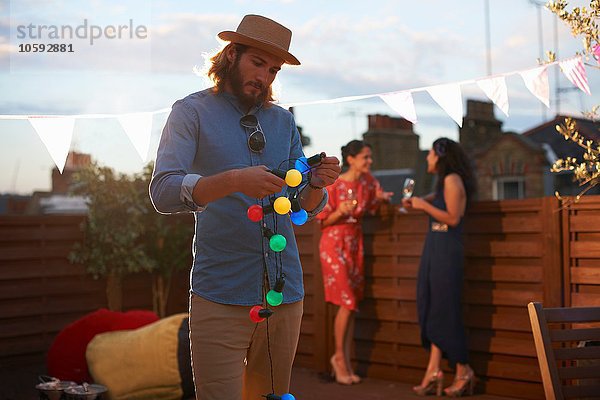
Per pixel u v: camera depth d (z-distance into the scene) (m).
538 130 18.88
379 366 5.73
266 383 2.56
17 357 6.35
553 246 4.78
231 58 2.48
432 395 5.14
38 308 6.43
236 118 2.50
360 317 5.79
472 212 5.16
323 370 5.95
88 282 6.75
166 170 2.32
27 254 6.37
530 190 17.55
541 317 2.51
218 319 2.41
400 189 16.05
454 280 5.00
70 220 6.63
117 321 5.22
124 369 4.71
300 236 6.16
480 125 18.27
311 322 6.11
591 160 3.67
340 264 5.50
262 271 2.46
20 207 11.92
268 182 2.15
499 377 5.05
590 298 4.62
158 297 7.08
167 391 4.70
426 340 5.16
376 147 16.55
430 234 5.09
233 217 2.43
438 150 5.11
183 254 6.89
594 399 3.63
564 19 3.53
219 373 2.42
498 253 5.04
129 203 6.61
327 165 2.46
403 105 3.38
